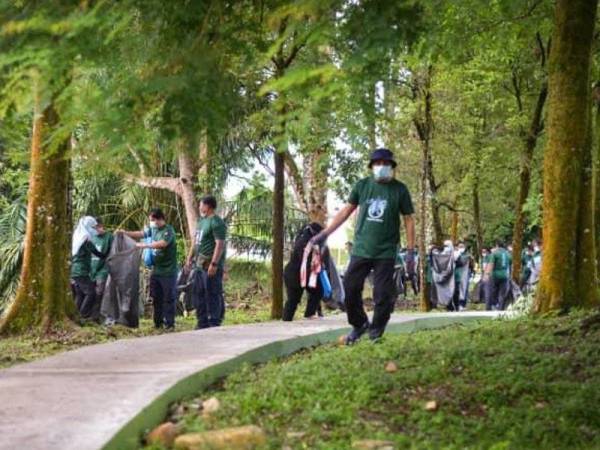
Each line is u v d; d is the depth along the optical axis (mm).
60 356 8031
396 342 9195
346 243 19625
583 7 10617
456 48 13375
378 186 9008
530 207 19969
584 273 10781
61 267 11430
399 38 5613
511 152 23109
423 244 19734
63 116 5820
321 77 5195
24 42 5426
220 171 19031
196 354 8148
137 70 5926
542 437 5688
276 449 5090
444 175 27203
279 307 13469
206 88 5648
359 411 6043
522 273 24172
